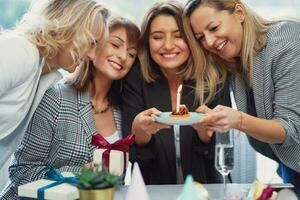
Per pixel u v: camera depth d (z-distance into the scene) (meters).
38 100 1.49
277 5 2.28
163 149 1.67
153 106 1.71
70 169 1.47
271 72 1.53
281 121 1.47
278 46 1.50
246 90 1.68
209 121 1.36
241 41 1.58
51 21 1.42
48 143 1.51
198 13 1.57
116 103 1.72
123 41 1.62
